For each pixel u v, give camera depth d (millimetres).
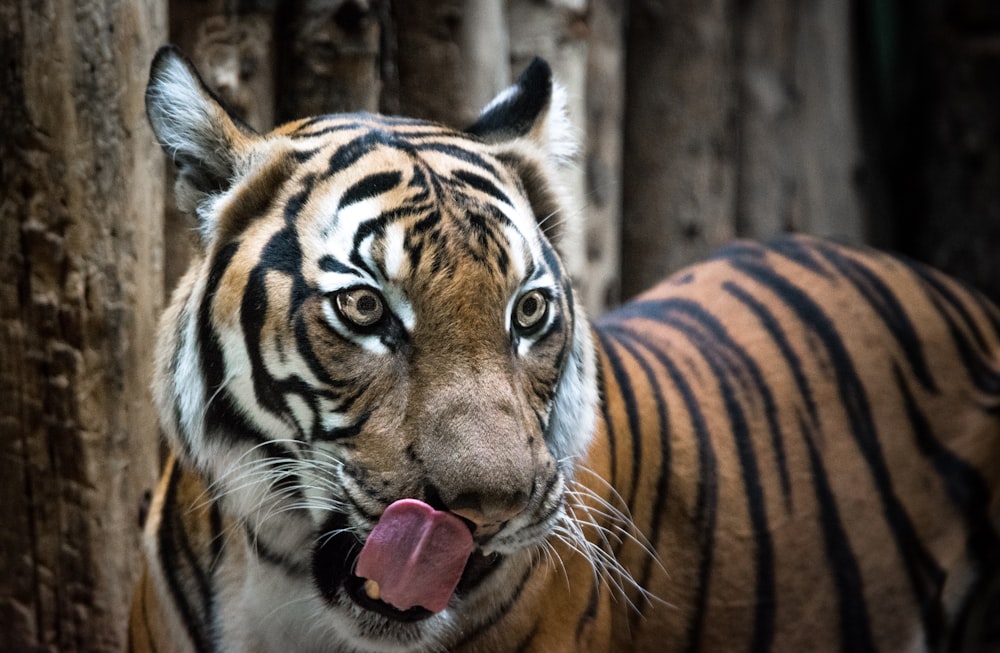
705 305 5512
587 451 4160
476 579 3975
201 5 5730
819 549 5277
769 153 10148
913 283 5961
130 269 5266
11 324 5270
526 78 4395
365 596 3750
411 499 3430
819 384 5414
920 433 5613
